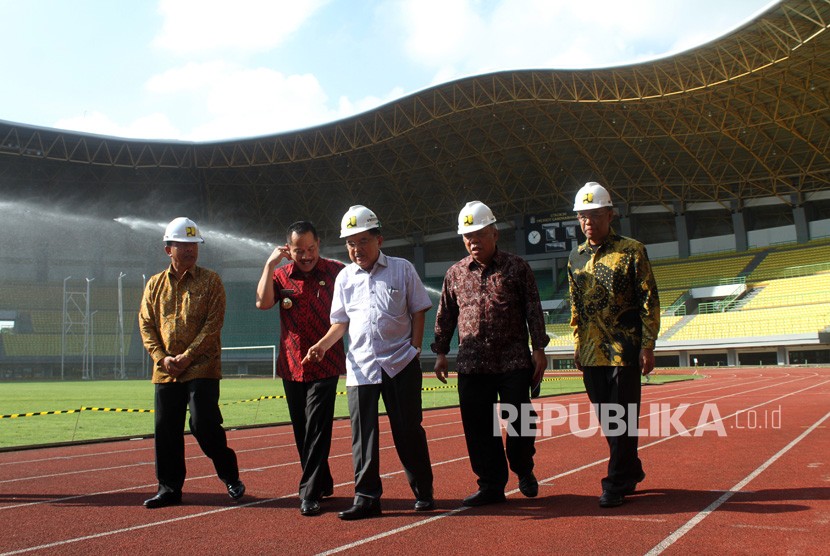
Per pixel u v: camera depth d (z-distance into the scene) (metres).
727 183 58.69
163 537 4.27
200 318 5.51
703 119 49.91
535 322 5.40
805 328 48.81
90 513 5.04
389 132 56.12
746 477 6.11
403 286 5.21
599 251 5.48
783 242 59.56
